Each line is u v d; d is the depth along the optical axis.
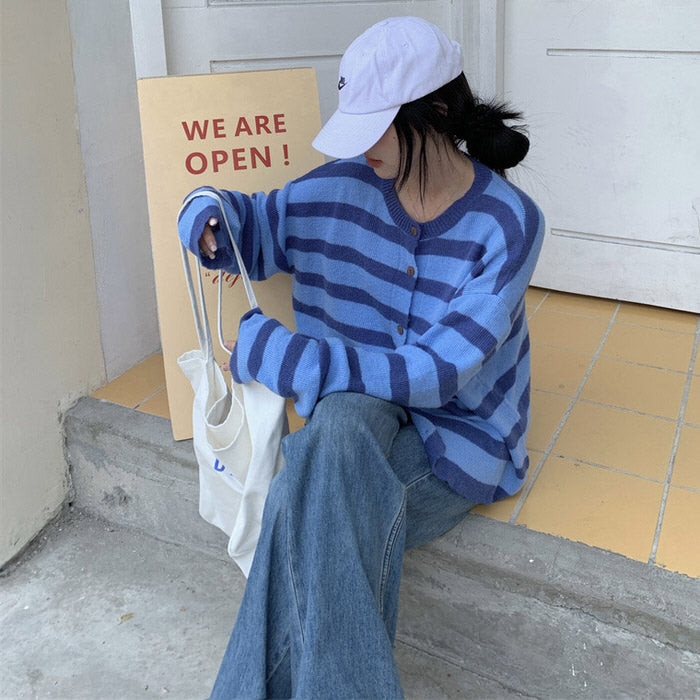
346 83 1.39
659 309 2.71
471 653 1.75
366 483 1.37
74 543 2.18
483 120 1.43
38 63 1.92
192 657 1.83
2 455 2.02
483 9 2.53
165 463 2.07
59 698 1.73
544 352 2.45
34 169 1.96
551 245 2.79
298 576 1.35
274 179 1.98
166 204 1.92
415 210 1.52
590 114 2.55
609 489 1.82
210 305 2.00
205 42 2.14
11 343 1.98
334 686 1.27
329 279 1.65
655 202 2.55
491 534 1.68
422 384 1.40
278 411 1.50
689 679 1.53
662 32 2.35
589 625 1.59
